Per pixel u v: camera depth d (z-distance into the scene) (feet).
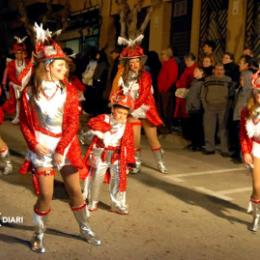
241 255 15.62
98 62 42.19
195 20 43.93
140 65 23.56
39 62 14.08
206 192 22.76
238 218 19.26
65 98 14.23
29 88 14.23
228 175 26.40
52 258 14.46
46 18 59.67
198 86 31.78
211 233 17.42
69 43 66.54
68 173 14.87
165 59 36.11
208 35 43.96
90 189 18.76
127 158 18.71
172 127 38.81
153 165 27.78
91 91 43.34
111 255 14.92
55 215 18.15
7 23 80.79
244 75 28.63
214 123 31.48
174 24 47.96
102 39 57.06
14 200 19.77
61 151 14.02
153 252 15.35
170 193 22.25
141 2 42.88
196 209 20.12
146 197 21.36
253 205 17.89
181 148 33.94
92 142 18.57
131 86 23.43
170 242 16.30
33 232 16.34
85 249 15.23
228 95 30.76
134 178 24.59
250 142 17.48
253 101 17.17
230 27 40.47
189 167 27.94
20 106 14.33
